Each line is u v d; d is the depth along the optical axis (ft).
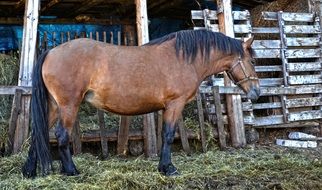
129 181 13.60
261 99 24.52
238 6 28.25
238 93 21.16
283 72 23.08
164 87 14.56
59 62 13.91
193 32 15.40
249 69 16.06
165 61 14.70
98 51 14.26
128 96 14.35
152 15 32.14
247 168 16.01
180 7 29.94
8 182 13.57
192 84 14.96
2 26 28.86
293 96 23.72
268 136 23.26
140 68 14.42
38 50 25.30
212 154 18.57
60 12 29.78
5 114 19.94
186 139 19.52
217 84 21.48
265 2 27.02
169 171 14.65
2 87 17.43
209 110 21.20
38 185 13.14
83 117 21.75
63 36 28.30
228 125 21.25
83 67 13.99
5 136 17.75
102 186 13.20
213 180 14.37
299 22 24.52
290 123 23.08
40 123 13.87
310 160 17.80
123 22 31.24
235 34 23.27
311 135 22.98
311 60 24.89
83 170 15.12
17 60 22.47
